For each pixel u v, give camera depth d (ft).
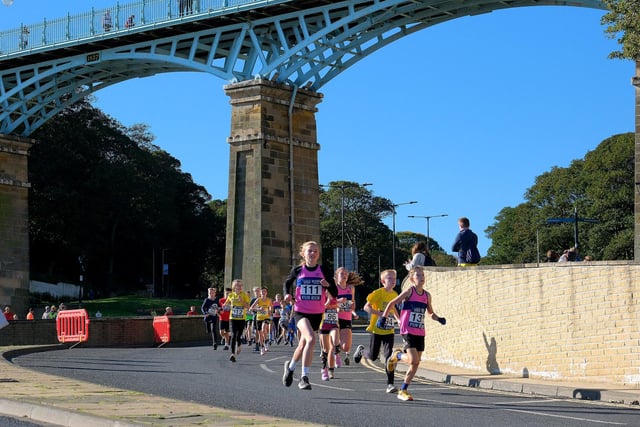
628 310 60.70
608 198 319.27
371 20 167.22
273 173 174.50
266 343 118.52
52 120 323.98
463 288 78.54
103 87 222.69
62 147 323.57
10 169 222.07
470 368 76.79
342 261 172.14
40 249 345.31
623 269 61.16
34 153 316.60
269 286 171.94
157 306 303.89
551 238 348.38
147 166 366.22
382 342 67.92
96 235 340.80
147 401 47.32
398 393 56.39
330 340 71.61
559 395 59.16
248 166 174.81
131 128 404.36
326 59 173.99
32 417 44.19
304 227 179.63
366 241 430.61
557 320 65.82
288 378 56.80
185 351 117.39
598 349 62.54
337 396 56.90
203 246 408.26
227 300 117.70
